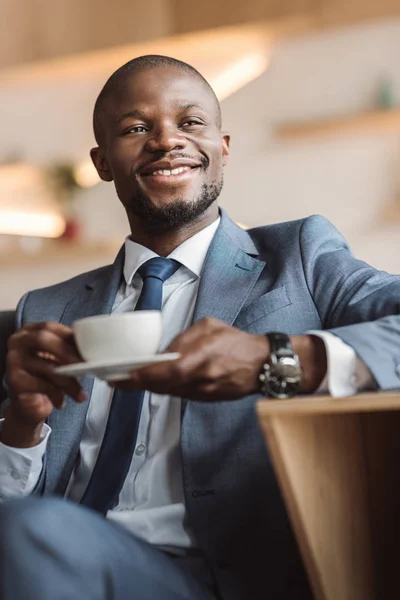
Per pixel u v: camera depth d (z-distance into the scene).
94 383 1.58
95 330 1.07
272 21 4.11
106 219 5.28
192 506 1.39
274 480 1.39
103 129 1.82
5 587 0.97
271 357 1.18
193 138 1.74
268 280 1.60
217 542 1.36
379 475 1.26
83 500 1.45
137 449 1.49
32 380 1.28
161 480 1.45
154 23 4.35
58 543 0.98
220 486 1.39
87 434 1.57
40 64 4.58
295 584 1.35
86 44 4.46
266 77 5.02
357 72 4.86
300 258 1.61
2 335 1.80
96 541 1.02
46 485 1.53
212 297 1.58
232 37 4.35
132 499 1.46
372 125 4.72
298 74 4.96
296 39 4.95
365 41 4.84
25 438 1.47
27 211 5.31
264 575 1.35
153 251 1.74
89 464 1.53
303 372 1.20
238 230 1.72
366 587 1.18
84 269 5.31
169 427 1.49
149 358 1.05
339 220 4.94
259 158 5.06
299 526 1.05
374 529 1.23
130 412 1.49
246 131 5.07
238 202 5.10
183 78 1.77
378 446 1.27
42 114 5.36
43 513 0.99
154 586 1.11
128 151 1.74
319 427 1.11
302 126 4.86
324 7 4.03
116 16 4.40
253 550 1.36
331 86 4.91
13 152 5.39
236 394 1.19
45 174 5.18
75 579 0.99
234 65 5.02
